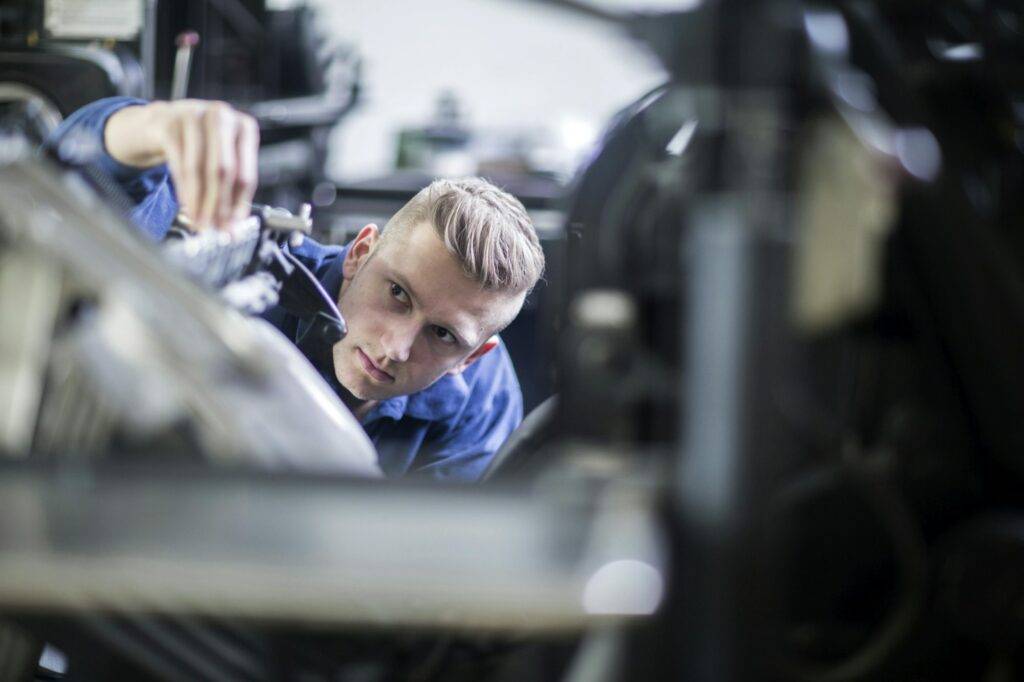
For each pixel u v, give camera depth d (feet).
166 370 3.00
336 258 6.70
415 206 6.55
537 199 10.61
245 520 2.63
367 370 6.46
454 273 6.41
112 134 4.76
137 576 2.35
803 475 3.69
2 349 3.31
